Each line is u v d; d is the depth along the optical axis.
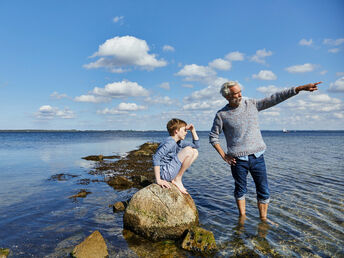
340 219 4.68
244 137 4.34
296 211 5.09
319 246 3.64
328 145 27.00
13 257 3.30
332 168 10.40
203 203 5.70
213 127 4.69
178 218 4.04
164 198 4.19
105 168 11.39
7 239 3.85
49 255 3.37
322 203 5.61
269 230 4.19
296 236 3.97
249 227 4.31
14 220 4.66
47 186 7.58
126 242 3.86
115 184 7.84
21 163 13.09
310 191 6.65
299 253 3.45
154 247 3.72
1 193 6.69
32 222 4.57
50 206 5.55
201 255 3.44
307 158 14.07
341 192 6.57
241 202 4.73
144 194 4.30
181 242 3.78
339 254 3.41
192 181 8.16
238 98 4.27
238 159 4.45
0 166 11.97
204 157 15.66
